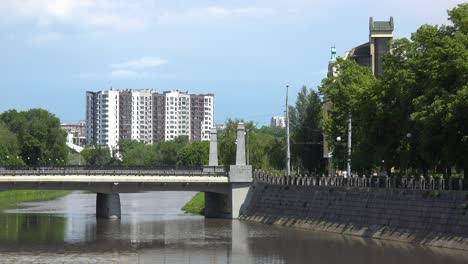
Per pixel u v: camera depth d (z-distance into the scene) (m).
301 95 155.38
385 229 87.62
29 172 110.44
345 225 95.56
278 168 168.38
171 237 96.94
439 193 79.94
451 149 81.69
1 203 169.88
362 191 93.81
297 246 85.31
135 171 116.56
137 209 151.25
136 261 76.81
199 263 75.25
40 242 92.19
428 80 84.19
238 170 122.44
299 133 152.62
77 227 110.44
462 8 86.00
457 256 72.25
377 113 93.06
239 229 105.62
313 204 104.69
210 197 130.25
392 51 94.75
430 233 80.06
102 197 127.06
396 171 113.62
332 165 130.50
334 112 112.38
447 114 77.62
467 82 79.19
